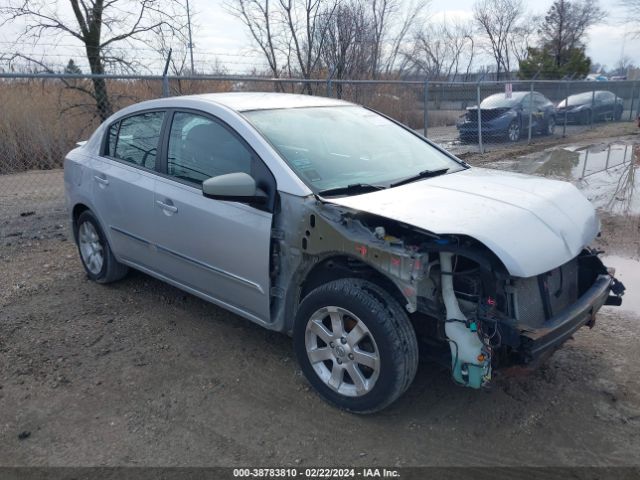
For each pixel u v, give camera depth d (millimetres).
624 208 8180
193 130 4176
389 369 3078
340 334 3305
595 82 20859
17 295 5172
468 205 3242
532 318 3188
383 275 3271
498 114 16062
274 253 3592
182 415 3404
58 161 10891
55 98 10945
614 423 3258
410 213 3102
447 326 3059
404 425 3275
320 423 3309
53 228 7566
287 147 3754
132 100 11359
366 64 19359
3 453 3090
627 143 16266
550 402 3461
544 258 2994
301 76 17562
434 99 22375
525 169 11914
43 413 3436
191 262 4141
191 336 4379
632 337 4266
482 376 2971
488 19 43094
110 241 4988
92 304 4965
